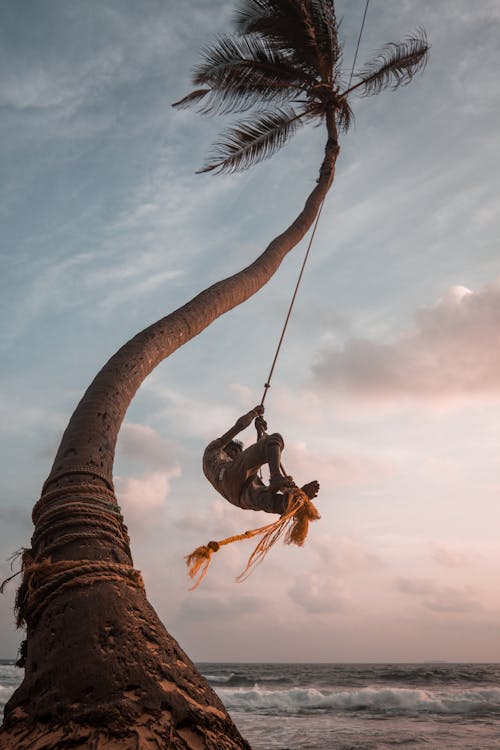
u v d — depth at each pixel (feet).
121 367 14.87
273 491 15.58
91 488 12.60
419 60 38.55
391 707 81.87
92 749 9.48
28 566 11.78
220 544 12.83
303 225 26.91
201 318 17.85
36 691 10.43
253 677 158.61
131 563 12.37
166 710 10.36
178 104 36.29
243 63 35.63
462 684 131.85
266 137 36.32
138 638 10.97
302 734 53.52
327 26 34.63
